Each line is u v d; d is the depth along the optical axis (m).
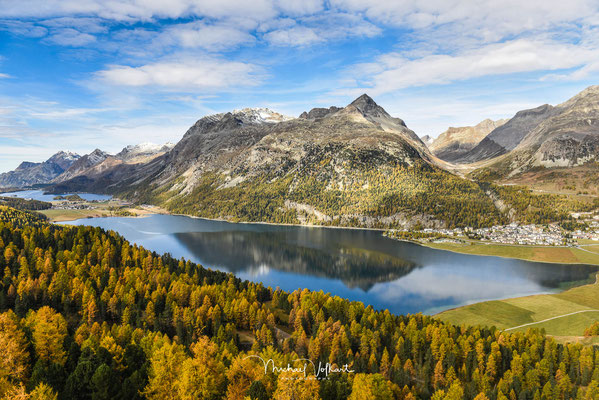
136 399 78.56
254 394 78.69
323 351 111.00
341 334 117.69
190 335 116.19
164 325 124.88
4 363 78.88
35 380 73.94
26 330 91.00
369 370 105.75
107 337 92.94
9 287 137.12
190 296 140.00
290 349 113.25
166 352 86.44
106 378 76.62
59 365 79.25
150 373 83.50
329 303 141.75
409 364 105.81
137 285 145.25
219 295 142.88
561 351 110.19
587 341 127.00
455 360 109.44
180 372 82.94
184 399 76.75
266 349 97.88
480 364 106.50
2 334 83.56
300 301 151.38
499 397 90.56
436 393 92.12
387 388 87.44
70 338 94.88
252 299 149.25
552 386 96.75
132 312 127.88
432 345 112.69
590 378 100.25
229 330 118.56
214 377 83.56
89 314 122.62
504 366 106.81
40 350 85.75
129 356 89.62
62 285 139.38
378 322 131.38
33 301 130.38
